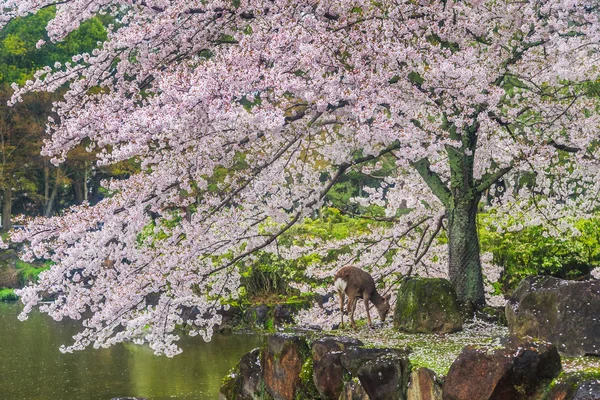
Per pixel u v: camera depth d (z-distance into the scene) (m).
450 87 9.51
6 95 38.66
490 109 9.70
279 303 19.34
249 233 11.33
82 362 15.34
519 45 11.48
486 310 10.90
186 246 10.19
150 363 15.04
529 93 11.40
